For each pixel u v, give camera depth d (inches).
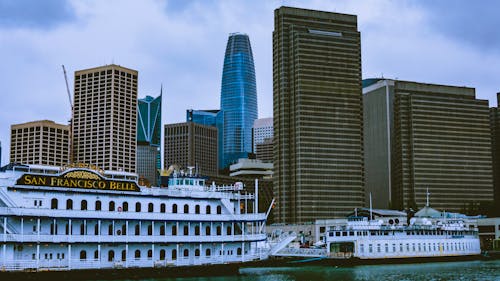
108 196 3897.6
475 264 6038.4
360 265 5767.7
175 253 4158.5
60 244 3715.6
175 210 4160.9
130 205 3983.8
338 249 5930.1
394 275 4847.4
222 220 4313.5
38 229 3599.9
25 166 3791.8
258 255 4539.9
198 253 4256.9
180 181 4439.0
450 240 6515.8
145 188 4050.2
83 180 3806.6
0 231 3548.2
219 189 4594.0
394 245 6053.2
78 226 3799.2
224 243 4384.8
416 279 4544.8
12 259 3538.4
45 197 3673.7
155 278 3954.2
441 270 5290.4
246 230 4569.4
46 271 3590.1
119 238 3875.5
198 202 4261.8
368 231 5930.1
